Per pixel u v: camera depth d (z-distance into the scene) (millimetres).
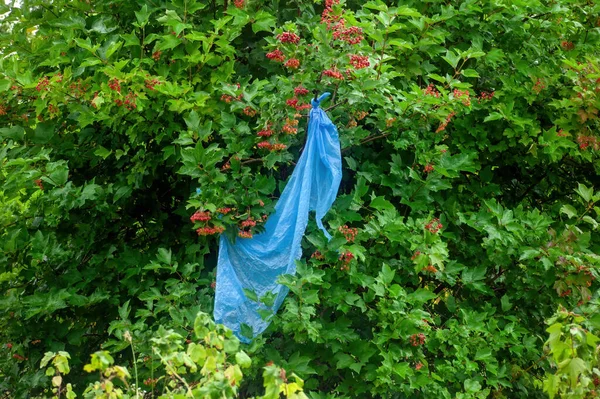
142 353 4316
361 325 4750
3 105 4680
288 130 4074
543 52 5273
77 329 4891
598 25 5242
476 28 5109
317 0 4816
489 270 5246
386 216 4355
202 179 4148
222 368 2768
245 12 4438
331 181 4141
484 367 4805
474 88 5312
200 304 4465
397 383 4352
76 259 5086
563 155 5379
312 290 4020
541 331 5070
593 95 4691
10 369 4938
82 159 5113
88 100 4488
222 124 4293
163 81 4254
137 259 4848
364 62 4094
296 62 4074
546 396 5242
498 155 5434
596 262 4414
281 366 4172
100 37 4805
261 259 4277
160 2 4828
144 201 5172
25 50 5008
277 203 4355
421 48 4801
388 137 4727
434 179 4598
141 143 4957
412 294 4289
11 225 5098
